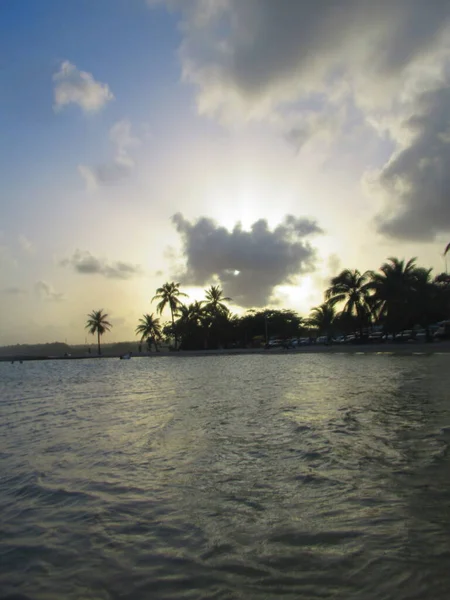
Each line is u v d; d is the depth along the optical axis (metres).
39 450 9.44
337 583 3.81
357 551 4.32
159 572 4.13
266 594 3.70
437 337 55.66
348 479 6.39
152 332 110.12
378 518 5.03
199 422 11.52
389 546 4.39
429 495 5.63
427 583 3.75
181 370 38.06
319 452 7.95
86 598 3.79
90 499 6.16
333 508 5.38
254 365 39.50
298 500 5.70
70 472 7.56
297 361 41.41
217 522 5.15
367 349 51.53
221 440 9.28
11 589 3.97
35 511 5.82
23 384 32.47
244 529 4.93
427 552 4.25
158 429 10.90
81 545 4.77
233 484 6.45
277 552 4.38
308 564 4.13
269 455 7.93
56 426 12.43
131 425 11.77
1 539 5.02
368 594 3.64
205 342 92.75
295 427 10.27
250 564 4.18
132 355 97.44
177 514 5.46
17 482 7.15
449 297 54.25
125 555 4.49
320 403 13.84
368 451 7.84
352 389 16.91
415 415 10.89
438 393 14.42
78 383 30.12
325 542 4.53
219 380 24.91
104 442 9.82
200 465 7.52
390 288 55.78
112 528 5.15
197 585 3.88
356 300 63.41
